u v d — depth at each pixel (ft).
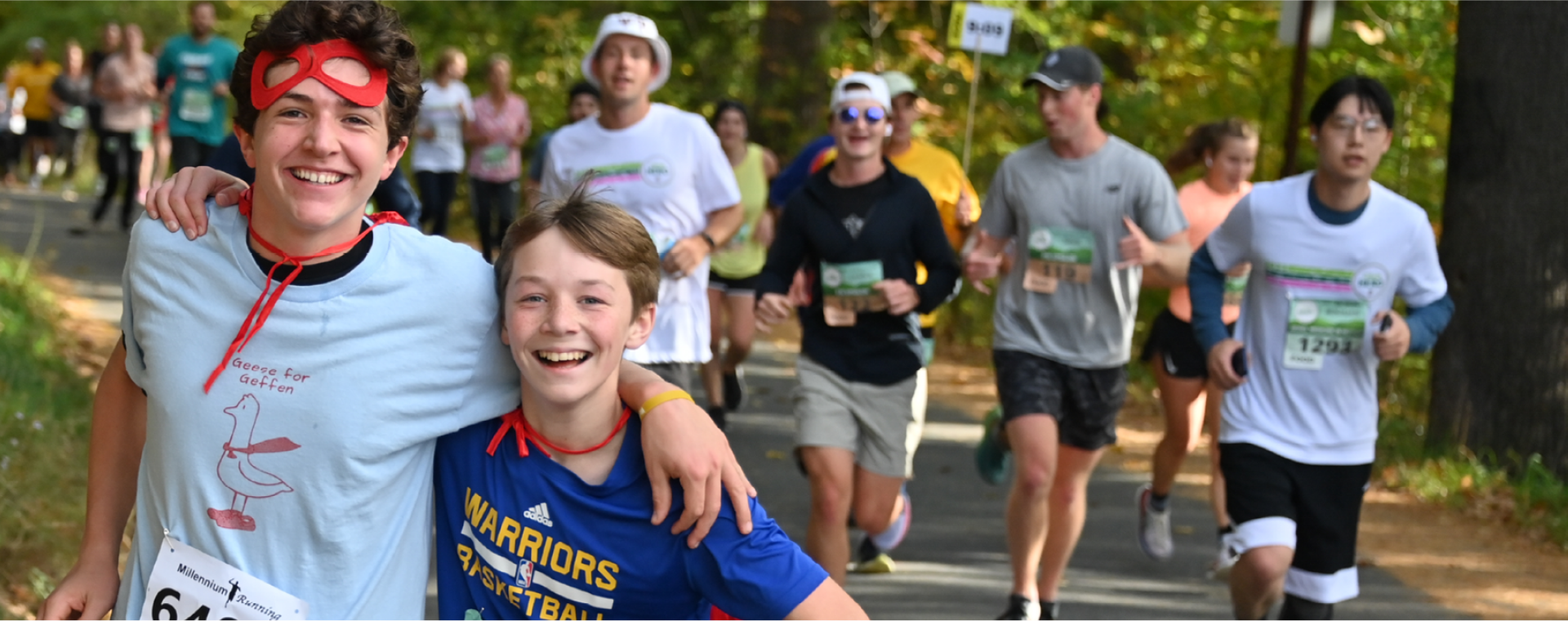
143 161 68.44
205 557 10.36
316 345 10.25
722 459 10.57
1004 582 25.90
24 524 21.17
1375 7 47.14
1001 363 23.66
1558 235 34.65
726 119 37.47
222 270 10.34
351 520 10.40
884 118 21.95
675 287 24.99
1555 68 34.45
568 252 10.42
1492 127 35.06
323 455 10.27
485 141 59.41
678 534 10.66
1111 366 23.56
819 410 21.71
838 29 69.56
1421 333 19.06
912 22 73.72
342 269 10.35
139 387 11.31
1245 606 19.07
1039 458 22.56
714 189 25.12
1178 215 23.35
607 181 24.72
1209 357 18.84
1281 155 49.52
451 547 11.34
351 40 10.09
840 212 21.98
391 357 10.41
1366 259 19.02
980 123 59.41
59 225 68.80
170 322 10.34
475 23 83.15
